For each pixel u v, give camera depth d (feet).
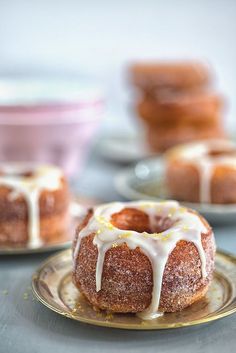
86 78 4.02
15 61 3.95
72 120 2.15
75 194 2.14
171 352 1.31
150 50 4.01
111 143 2.79
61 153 2.23
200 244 1.50
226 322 1.44
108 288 1.46
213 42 4.01
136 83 2.64
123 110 4.08
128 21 3.96
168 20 3.97
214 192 2.09
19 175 1.96
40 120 2.12
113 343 1.35
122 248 1.47
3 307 1.52
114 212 1.61
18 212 1.81
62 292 1.55
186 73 2.59
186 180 2.12
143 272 1.45
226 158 2.14
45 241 1.83
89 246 1.50
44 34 3.93
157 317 1.45
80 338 1.37
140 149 2.68
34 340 1.36
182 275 1.46
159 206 1.62
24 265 1.72
